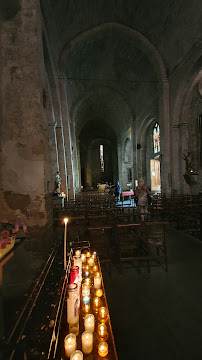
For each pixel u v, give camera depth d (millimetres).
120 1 11016
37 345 1049
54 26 8914
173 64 11430
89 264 2709
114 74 17438
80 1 9531
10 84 4566
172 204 7980
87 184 36844
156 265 4027
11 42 4621
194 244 5242
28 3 4695
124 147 25625
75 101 18875
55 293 1532
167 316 2520
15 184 4480
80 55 14125
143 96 16594
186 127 11477
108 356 1367
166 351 2008
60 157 11570
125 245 3918
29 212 4477
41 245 4195
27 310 1260
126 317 2514
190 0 8648
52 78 9703
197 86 11023
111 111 24484
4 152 4473
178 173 11875
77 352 1249
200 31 9000
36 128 4594
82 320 1695
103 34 12562
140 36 11953
